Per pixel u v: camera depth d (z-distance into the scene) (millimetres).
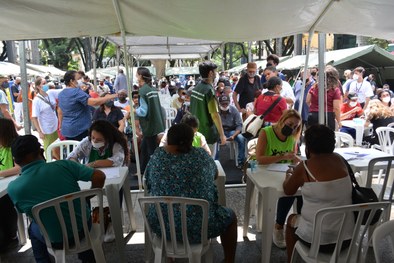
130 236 3553
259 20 3979
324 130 2377
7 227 3400
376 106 5496
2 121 3291
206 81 4586
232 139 5770
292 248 2596
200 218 2422
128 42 10234
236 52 36219
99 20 3887
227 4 3447
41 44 34094
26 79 4793
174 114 8219
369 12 3768
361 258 2221
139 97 5309
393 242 1766
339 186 2266
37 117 5887
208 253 2609
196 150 2555
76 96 4938
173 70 27938
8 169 3207
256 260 3066
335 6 3660
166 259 2502
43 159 2527
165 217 2436
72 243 2479
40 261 2580
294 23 4188
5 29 3996
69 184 2451
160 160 2518
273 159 3217
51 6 3408
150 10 3596
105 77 22453
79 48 26906
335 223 2207
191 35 4617
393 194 3312
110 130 3406
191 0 3326
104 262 2514
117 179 2957
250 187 3352
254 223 3783
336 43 23188
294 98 6125
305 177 2375
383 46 23828
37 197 2367
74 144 4301
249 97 6059
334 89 5473
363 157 3477
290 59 14500
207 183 2502
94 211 2924
